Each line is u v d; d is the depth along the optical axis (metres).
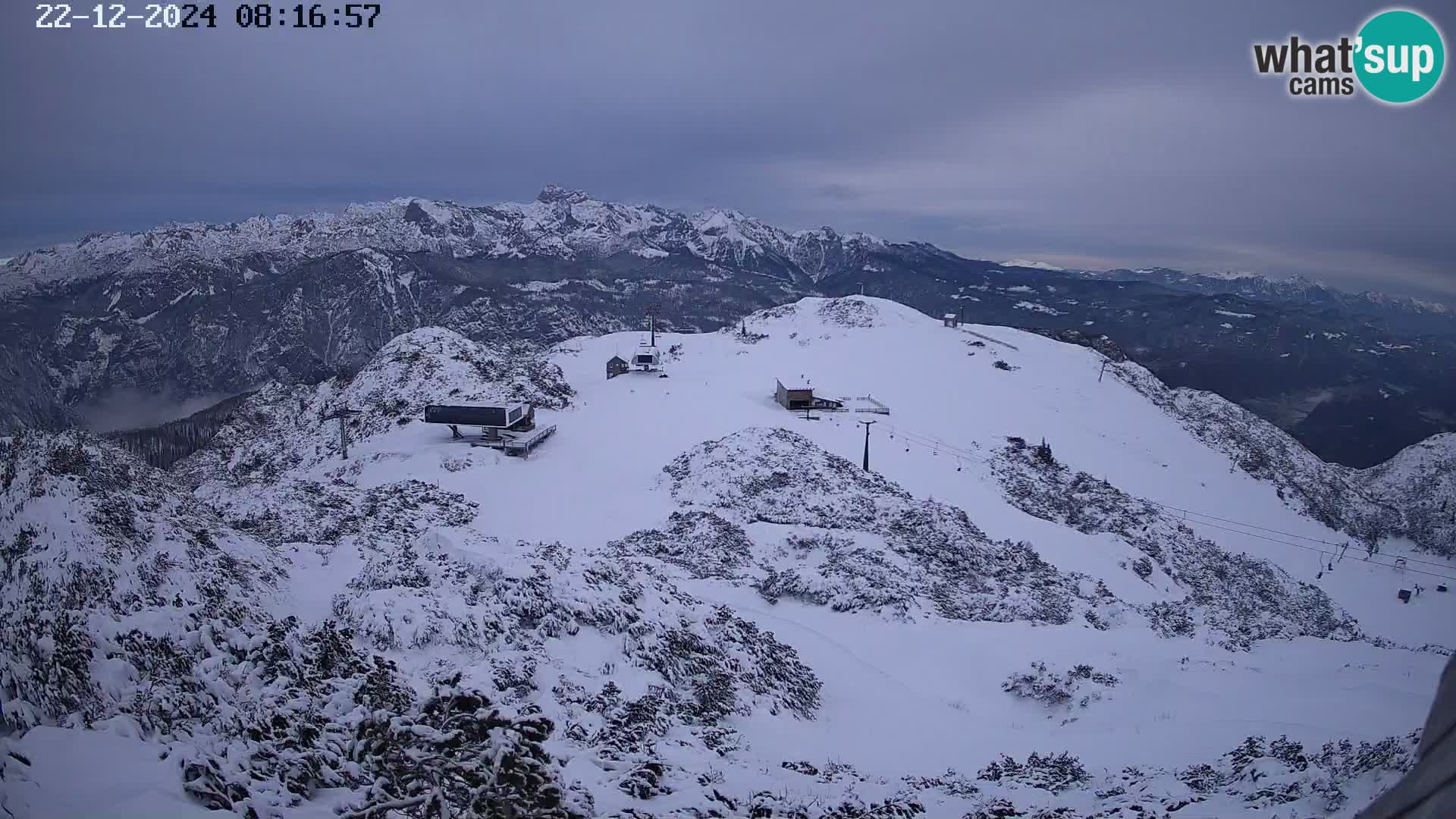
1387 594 72.81
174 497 32.25
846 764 23.27
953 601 43.44
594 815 13.44
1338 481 110.25
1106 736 26.17
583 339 140.25
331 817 10.50
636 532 52.91
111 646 17.56
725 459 63.47
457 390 83.69
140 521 28.53
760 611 39.50
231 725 13.55
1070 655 35.19
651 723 22.45
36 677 14.95
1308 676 31.98
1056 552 57.09
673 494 61.03
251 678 17.44
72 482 28.22
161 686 15.54
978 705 31.25
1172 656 35.62
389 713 11.65
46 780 9.84
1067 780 21.64
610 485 63.41
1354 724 24.70
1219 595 61.88
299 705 14.68
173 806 9.76
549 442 74.19
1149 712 28.28
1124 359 146.88
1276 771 19.55
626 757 17.47
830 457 67.06
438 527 50.66
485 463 66.62
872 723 28.11
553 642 26.59
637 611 29.55
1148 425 106.38
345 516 50.00
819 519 55.19
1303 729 24.16
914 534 53.66
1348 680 30.98
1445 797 2.11
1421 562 90.94
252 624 26.09
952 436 85.50
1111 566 56.50
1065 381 117.00
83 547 25.56
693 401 90.19
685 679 26.70
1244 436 115.69
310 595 31.41
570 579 30.19
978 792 20.30
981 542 54.56
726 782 18.19
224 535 32.09
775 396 94.62
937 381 107.94
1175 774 21.02
